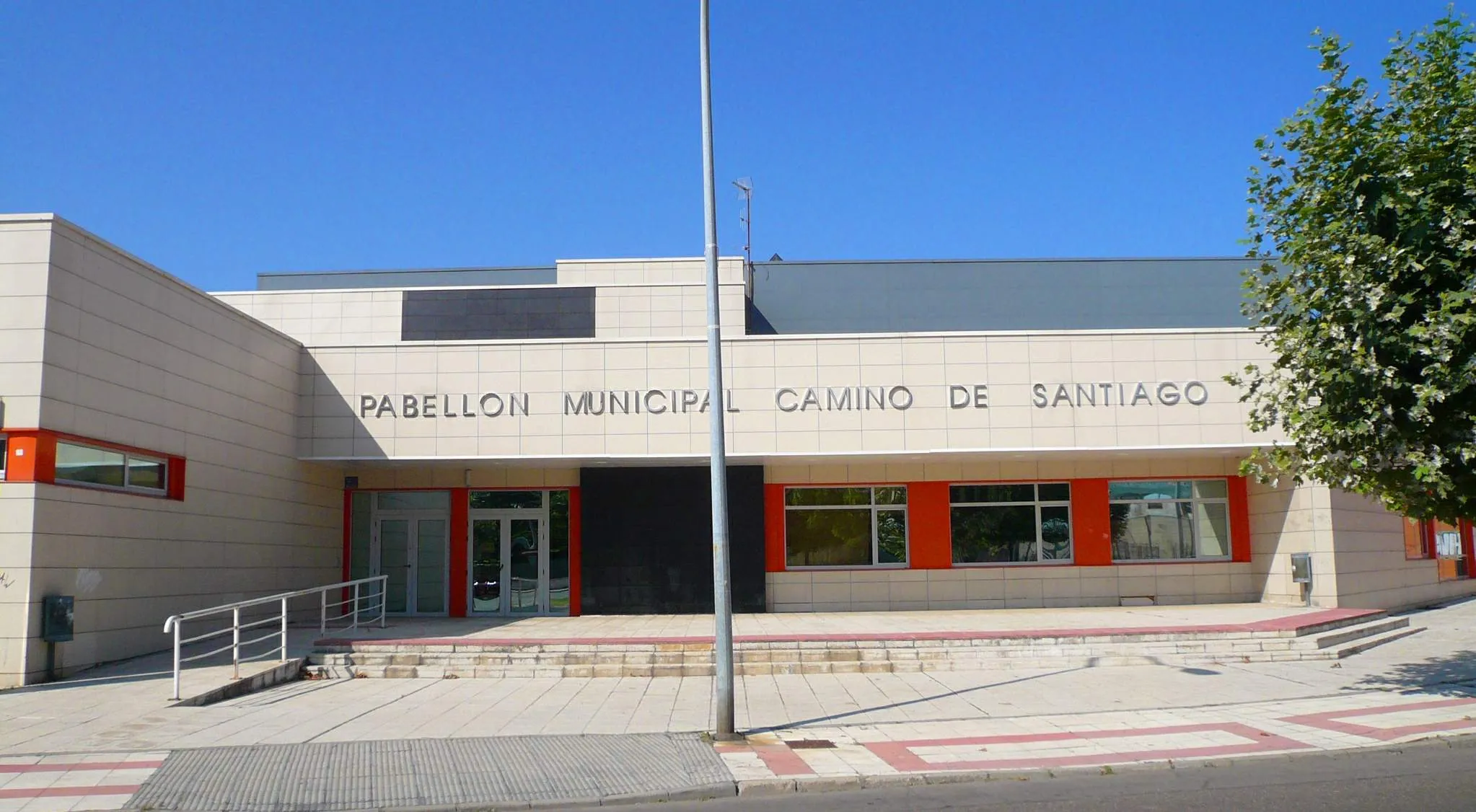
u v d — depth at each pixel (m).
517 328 25.12
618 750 10.76
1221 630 17.42
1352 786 8.98
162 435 16.70
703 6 12.30
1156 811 8.27
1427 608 24.53
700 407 21.12
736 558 22.77
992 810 8.45
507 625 20.58
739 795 9.25
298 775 9.70
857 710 13.06
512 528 23.56
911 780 9.54
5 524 13.84
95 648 15.02
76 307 14.80
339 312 26.08
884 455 21.23
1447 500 12.14
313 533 22.05
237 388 19.05
